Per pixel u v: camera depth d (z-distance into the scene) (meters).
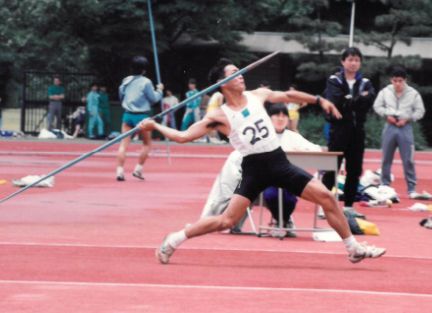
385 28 90.12
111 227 25.53
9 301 15.27
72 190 35.97
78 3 79.19
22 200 31.86
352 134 27.70
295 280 17.94
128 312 14.56
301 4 83.50
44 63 106.25
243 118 19.12
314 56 84.38
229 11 81.75
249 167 19.33
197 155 62.81
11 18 94.38
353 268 19.62
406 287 17.55
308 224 27.33
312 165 24.58
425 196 36.16
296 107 57.97
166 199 33.62
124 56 81.56
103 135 79.44
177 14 80.69
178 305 15.14
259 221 26.09
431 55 85.56
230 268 19.16
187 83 86.00
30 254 20.34
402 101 36.50
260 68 87.62
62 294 15.91
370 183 35.22
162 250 19.41
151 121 19.78
